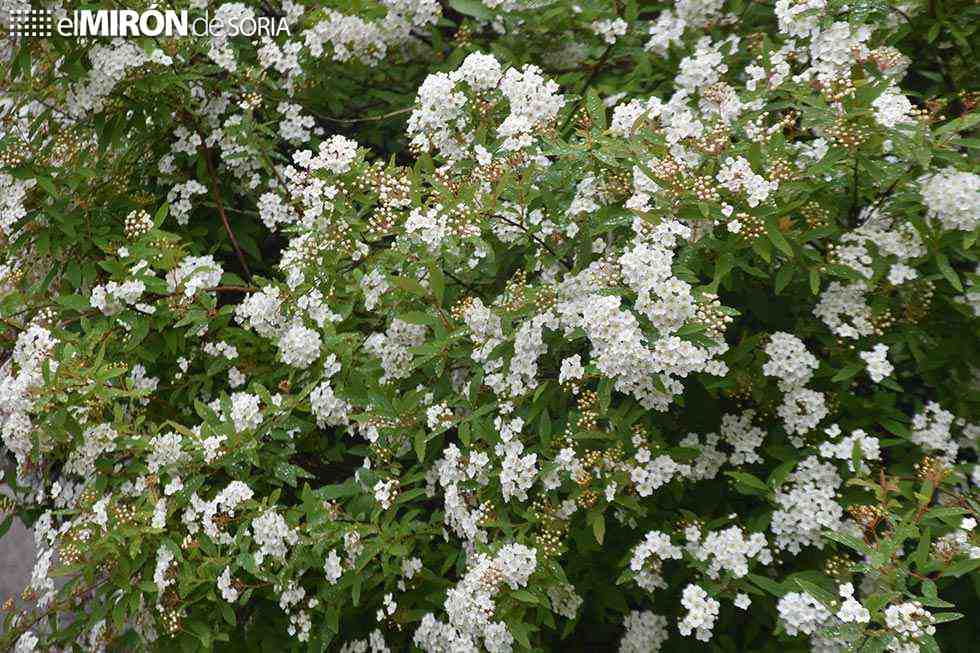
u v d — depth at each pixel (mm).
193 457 1490
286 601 1458
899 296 1411
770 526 1396
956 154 1345
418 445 1424
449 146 1492
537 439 1428
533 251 1450
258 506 1448
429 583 1486
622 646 1447
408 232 1414
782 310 1430
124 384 1549
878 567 1268
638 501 1417
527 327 1383
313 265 1526
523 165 1431
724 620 1443
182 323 1542
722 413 1455
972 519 1278
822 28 1427
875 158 1378
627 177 1394
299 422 1504
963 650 1404
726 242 1350
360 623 1524
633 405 1399
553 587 1393
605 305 1307
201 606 1496
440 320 1416
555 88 1448
